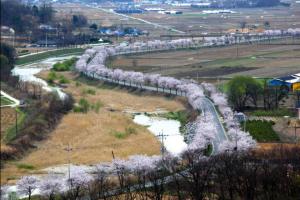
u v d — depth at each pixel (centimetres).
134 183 16562
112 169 18062
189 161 16938
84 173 18238
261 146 17650
